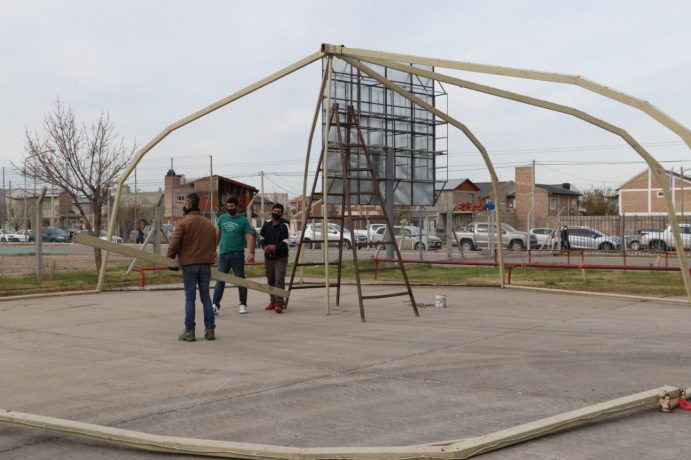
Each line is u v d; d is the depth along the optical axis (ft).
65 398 20.06
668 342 28.40
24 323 34.78
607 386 21.01
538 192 236.02
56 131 77.61
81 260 87.61
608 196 287.69
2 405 19.30
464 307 40.70
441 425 17.34
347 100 70.33
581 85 28.07
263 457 14.98
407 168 75.36
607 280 57.52
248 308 41.04
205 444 15.43
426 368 23.89
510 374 22.82
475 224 137.39
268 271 39.22
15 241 184.03
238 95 39.45
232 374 23.15
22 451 15.92
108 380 22.30
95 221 67.56
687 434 16.43
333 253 112.27
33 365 24.62
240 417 18.16
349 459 14.74
